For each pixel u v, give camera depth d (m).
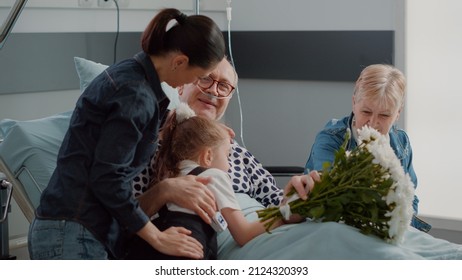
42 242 1.96
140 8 3.67
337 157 1.99
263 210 2.10
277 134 4.21
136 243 2.06
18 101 3.22
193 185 2.08
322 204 1.99
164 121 2.28
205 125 2.22
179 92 2.61
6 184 2.40
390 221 1.89
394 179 1.89
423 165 3.77
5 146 2.51
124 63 1.97
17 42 3.17
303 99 4.10
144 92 1.92
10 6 3.10
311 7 4.00
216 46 1.96
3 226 2.54
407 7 3.71
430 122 3.73
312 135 4.08
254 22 4.22
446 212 3.74
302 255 1.92
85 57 3.45
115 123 1.88
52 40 3.31
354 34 3.87
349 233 1.92
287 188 2.08
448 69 3.65
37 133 2.52
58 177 1.97
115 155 1.87
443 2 3.62
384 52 3.79
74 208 1.93
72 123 1.97
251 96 4.29
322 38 3.97
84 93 1.97
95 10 3.49
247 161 2.58
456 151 3.69
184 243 1.95
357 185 1.94
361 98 2.47
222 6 4.23
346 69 3.91
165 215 2.08
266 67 4.19
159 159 2.24
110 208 1.90
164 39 1.96
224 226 2.07
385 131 2.48
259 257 2.00
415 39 3.71
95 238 1.94
